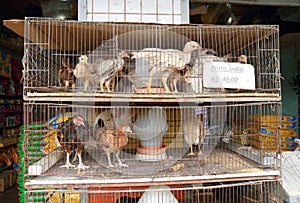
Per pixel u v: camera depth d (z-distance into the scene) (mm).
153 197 1172
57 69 1383
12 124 3188
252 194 1379
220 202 1442
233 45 1454
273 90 1168
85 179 1057
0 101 2871
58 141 1157
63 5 1992
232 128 1505
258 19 2395
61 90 1156
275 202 1218
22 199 1296
